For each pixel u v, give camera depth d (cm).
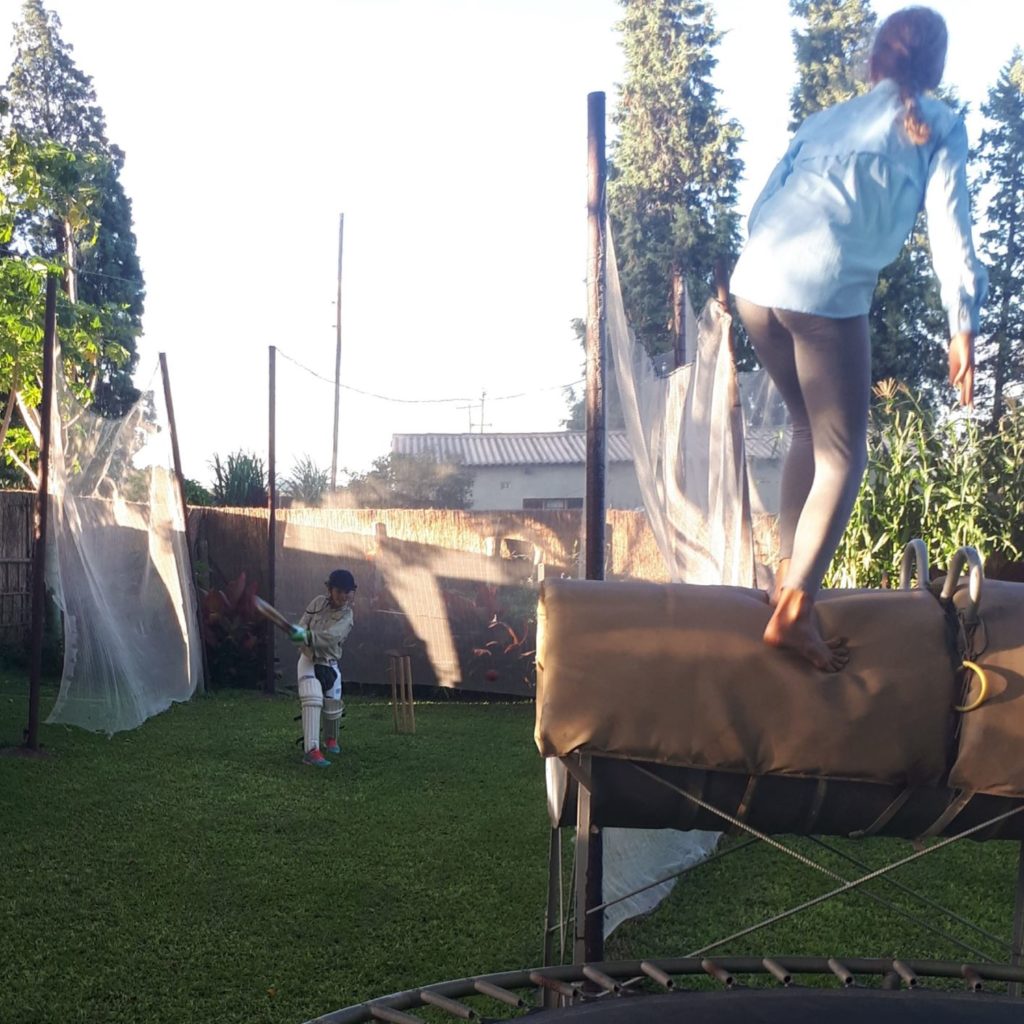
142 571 1021
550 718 255
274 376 1229
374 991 407
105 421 935
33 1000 392
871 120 251
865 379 248
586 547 425
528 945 454
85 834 599
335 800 698
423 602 1245
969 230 245
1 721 906
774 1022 222
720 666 251
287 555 1306
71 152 1739
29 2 3481
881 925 493
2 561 1237
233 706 1097
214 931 464
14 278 1466
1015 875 571
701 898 532
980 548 861
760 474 768
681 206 2827
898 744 248
